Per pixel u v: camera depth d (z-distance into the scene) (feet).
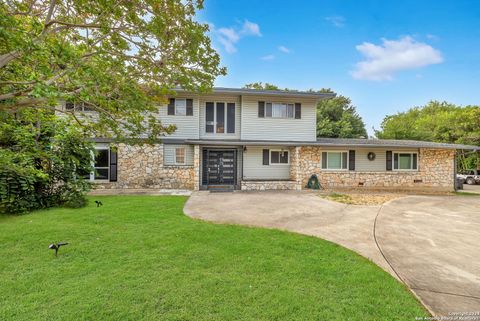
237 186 41.73
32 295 8.32
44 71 11.92
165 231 15.75
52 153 23.39
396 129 82.28
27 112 21.27
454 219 20.93
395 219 20.71
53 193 23.44
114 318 7.20
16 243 13.15
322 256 12.28
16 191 20.27
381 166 46.80
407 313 7.74
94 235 14.66
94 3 13.82
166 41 16.60
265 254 12.35
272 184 40.57
